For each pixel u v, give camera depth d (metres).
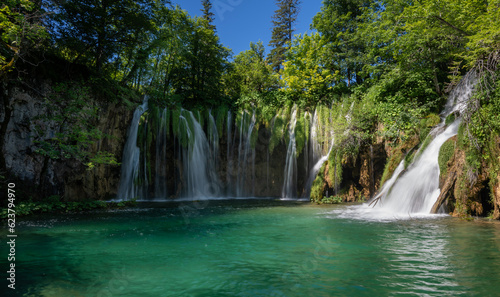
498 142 10.57
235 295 4.36
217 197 24.55
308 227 9.93
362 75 24.09
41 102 16.44
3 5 11.86
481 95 11.73
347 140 18.92
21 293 4.46
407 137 15.68
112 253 6.84
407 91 17.98
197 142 24.48
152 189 22.95
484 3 14.77
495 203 10.74
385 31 20.06
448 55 17.19
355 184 19.14
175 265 5.89
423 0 16.25
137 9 22.02
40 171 16.36
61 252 6.95
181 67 30.69
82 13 18.72
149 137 22.52
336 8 27.38
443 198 12.27
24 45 13.94
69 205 15.53
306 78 26.91
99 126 19.81
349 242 7.65
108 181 20.70
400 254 6.47
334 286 4.67
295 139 23.14
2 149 14.64
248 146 25.30
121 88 21.84
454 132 13.32
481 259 6.00
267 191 25.20
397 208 14.10
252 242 7.87
